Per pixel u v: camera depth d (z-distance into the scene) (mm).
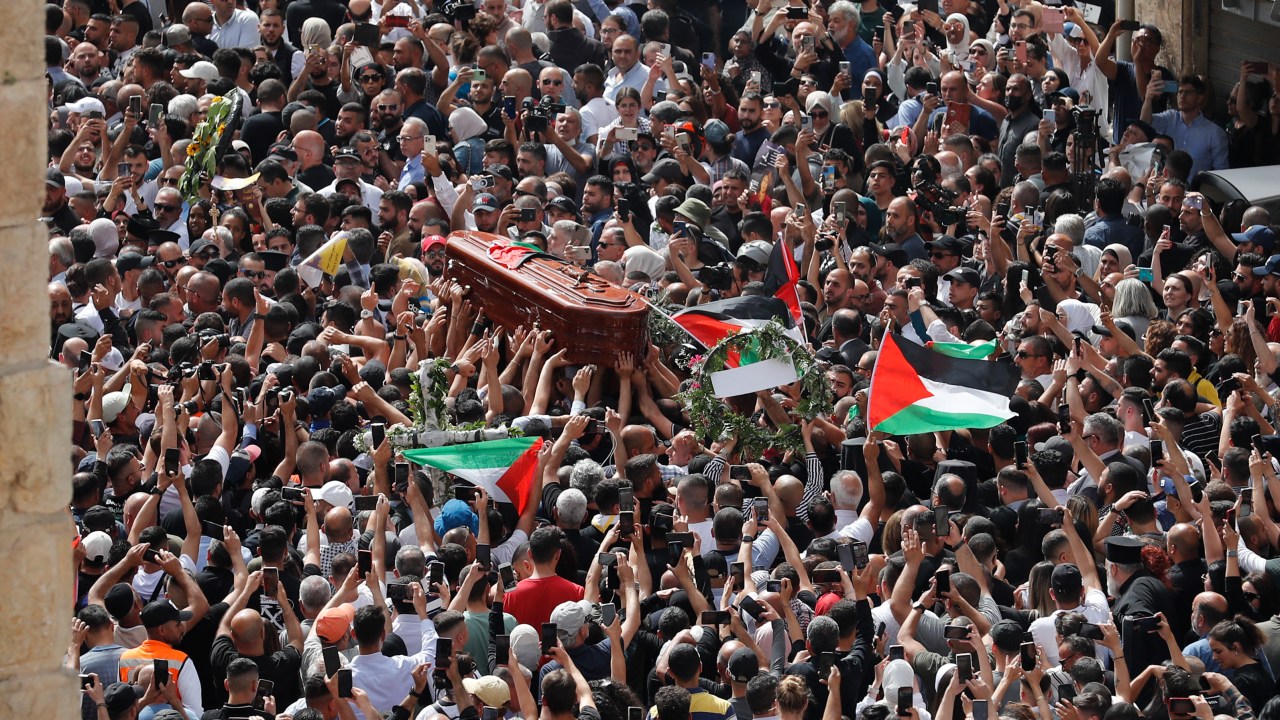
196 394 43312
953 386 43000
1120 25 68500
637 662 34656
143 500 38250
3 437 18234
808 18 69375
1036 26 68812
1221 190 61281
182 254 53781
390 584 34219
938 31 74938
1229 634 33938
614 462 43219
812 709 32500
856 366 48625
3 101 17844
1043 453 41531
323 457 40500
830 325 50062
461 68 64312
